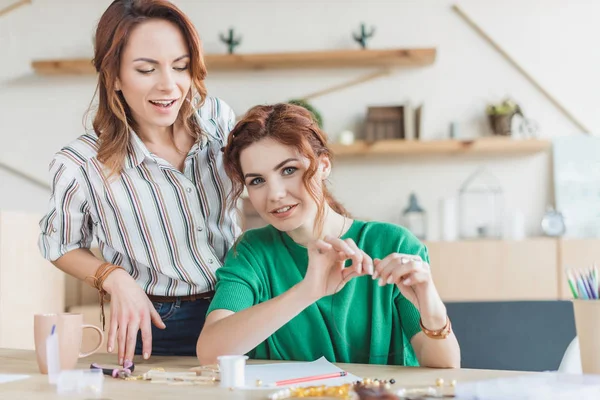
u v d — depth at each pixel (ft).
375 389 2.94
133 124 5.24
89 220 5.47
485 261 11.86
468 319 5.71
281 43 13.03
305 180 4.24
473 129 12.79
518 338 5.64
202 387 3.45
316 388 3.15
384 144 12.41
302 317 4.59
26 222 8.96
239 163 4.40
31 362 4.34
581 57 12.73
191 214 5.37
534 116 12.77
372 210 12.94
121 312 4.66
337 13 12.96
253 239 4.88
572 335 5.58
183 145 5.37
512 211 12.75
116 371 3.79
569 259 11.75
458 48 12.84
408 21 12.87
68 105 13.19
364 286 4.61
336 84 12.96
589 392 3.06
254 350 4.80
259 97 13.03
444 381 3.44
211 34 13.10
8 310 8.50
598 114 12.67
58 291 9.76
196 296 5.39
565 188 12.59
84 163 5.14
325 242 3.94
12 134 13.24
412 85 12.89
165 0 4.73
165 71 4.71
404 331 4.48
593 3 12.73
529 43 12.80
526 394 3.04
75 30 13.25
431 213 12.82
